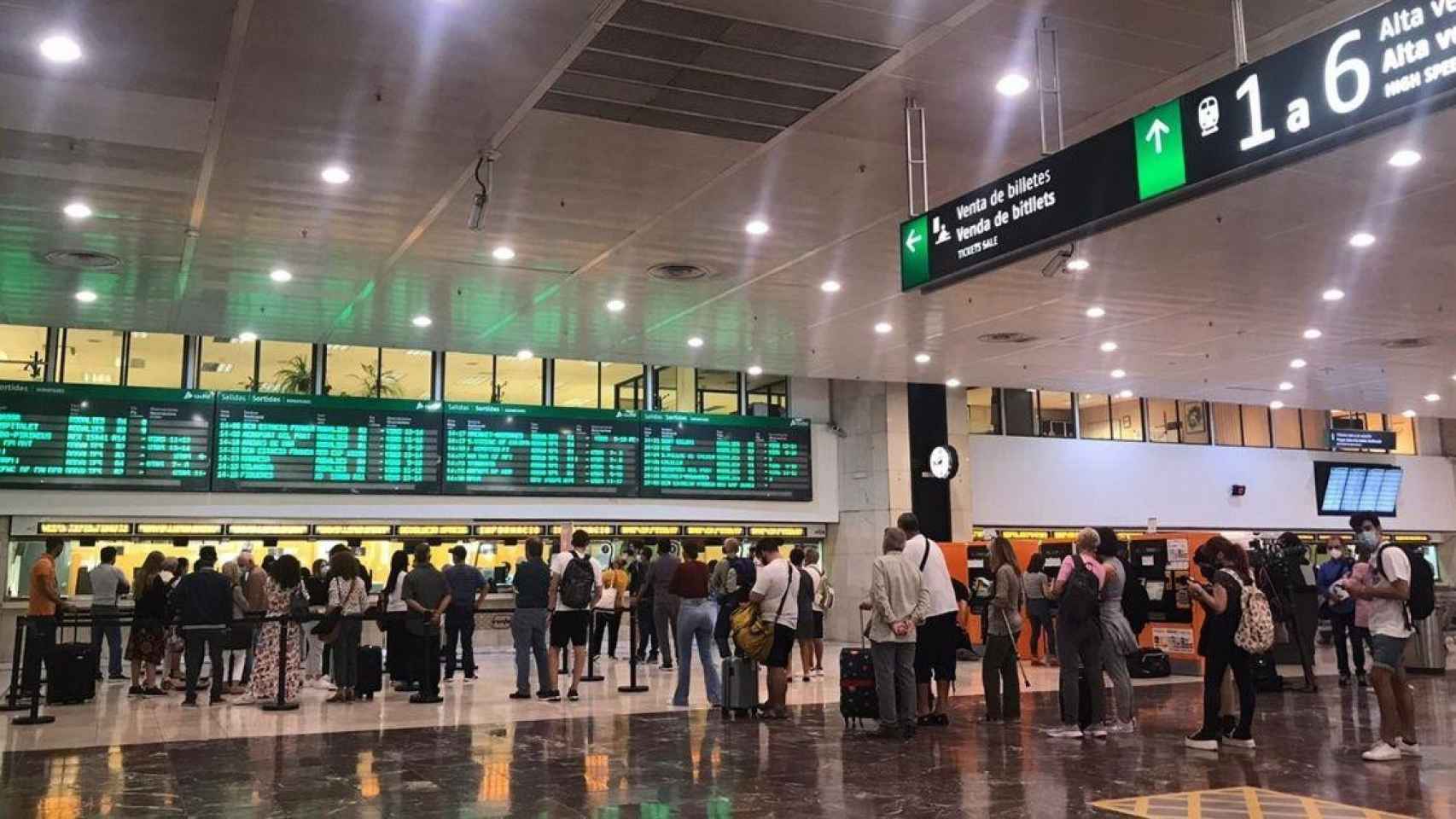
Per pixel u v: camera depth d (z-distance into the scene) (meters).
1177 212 9.26
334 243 9.94
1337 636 11.20
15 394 14.35
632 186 8.52
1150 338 14.80
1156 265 11.03
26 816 5.50
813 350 15.49
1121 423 21.80
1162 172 5.27
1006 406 20.77
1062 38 6.20
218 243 9.89
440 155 7.81
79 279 11.15
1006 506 20.23
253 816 5.47
